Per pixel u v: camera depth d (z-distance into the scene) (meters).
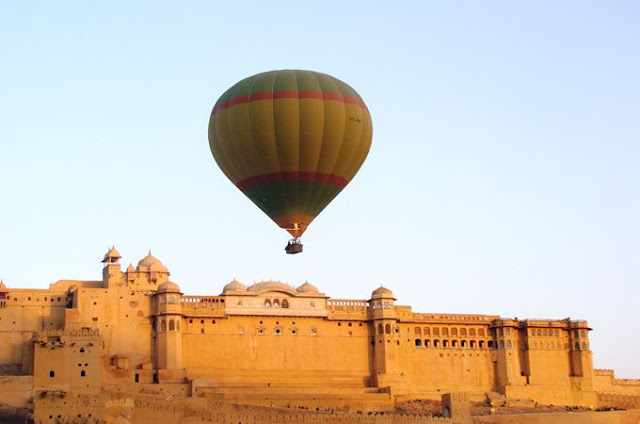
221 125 128.62
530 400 193.12
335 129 126.81
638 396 198.25
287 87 127.06
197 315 183.00
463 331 199.12
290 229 130.00
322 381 186.00
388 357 189.38
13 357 176.00
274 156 126.31
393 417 162.38
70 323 175.75
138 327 180.12
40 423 143.25
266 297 188.62
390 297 192.88
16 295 179.00
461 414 169.88
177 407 153.00
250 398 168.50
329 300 192.62
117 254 184.88
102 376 167.12
